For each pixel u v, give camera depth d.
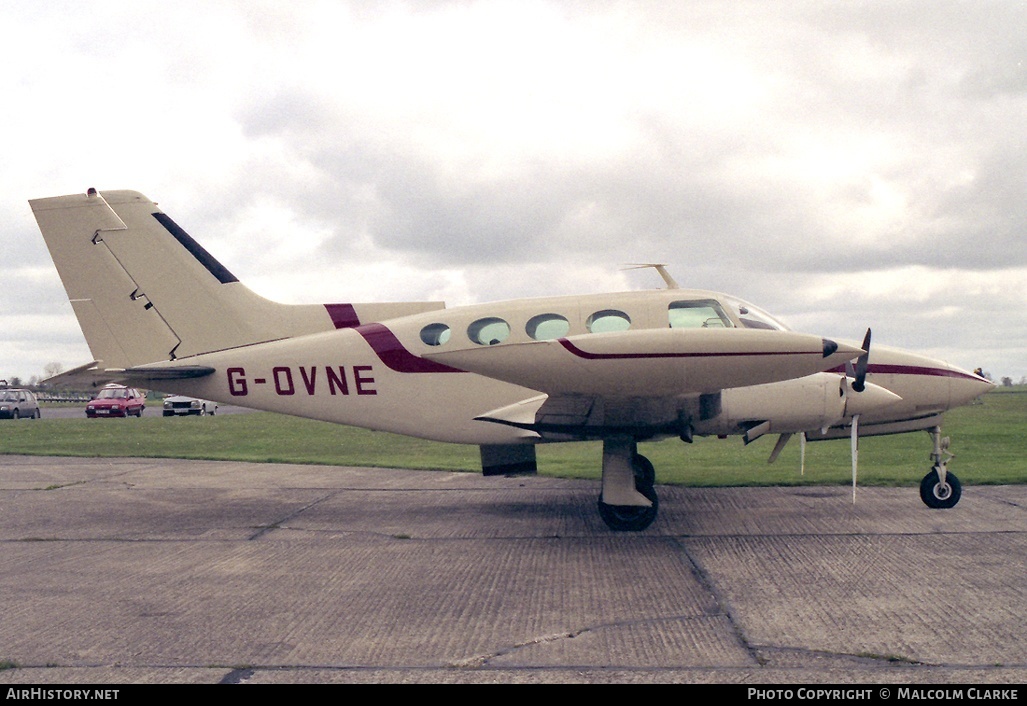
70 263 10.48
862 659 4.47
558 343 7.34
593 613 5.38
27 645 4.82
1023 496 9.97
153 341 10.45
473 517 9.16
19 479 12.91
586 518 9.03
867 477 11.61
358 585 6.16
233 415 40.25
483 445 10.00
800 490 10.73
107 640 4.91
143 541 7.95
